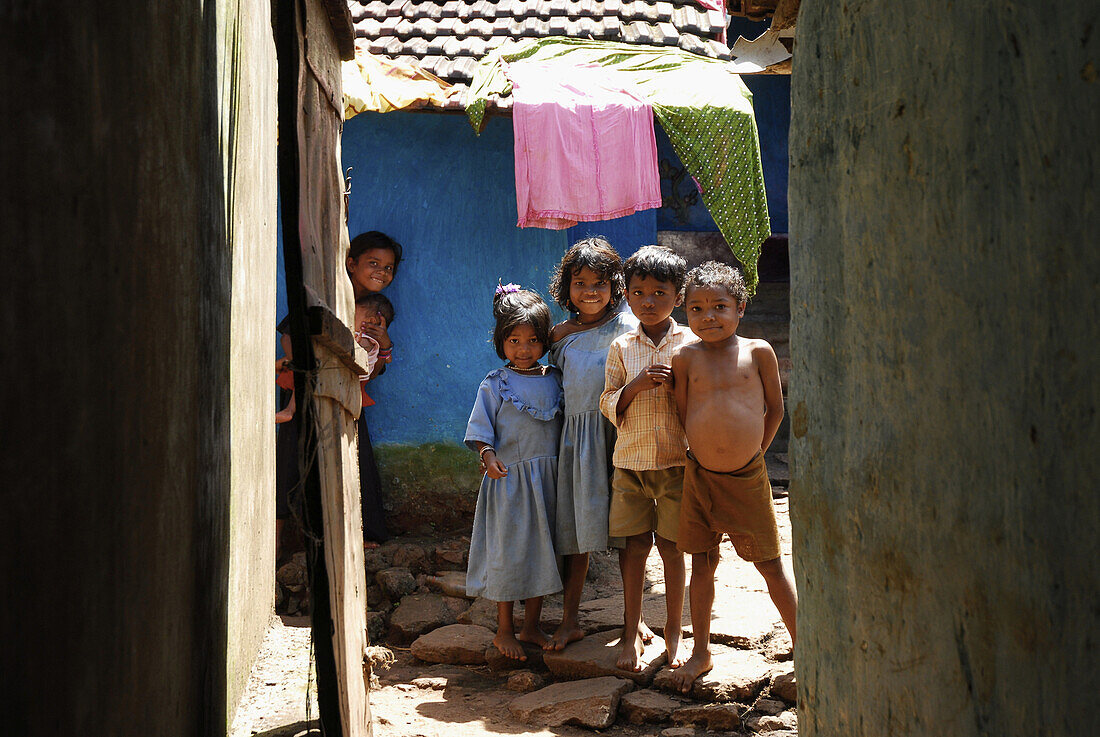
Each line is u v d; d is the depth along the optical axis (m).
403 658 4.36
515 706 3.59
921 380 1.37
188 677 1.87
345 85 5.56
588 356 4.20
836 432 1.73
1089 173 0.95
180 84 1.74
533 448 4.17
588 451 4.09
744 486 3.61
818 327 1.83
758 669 3.70
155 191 1.54
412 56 6.33
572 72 6.04
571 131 5.70
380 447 6.23
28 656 1.03
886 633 1.51
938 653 1.33
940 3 1.28
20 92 1.01
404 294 6.27
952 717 1.29
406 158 6.28
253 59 3.06
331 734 2.05
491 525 4.15
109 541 1.29
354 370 3.01
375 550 5.61
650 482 3.88
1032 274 1.06
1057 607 1.02
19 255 1.01
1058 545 1.01
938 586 1.32
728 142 5.88
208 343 2.10
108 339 1.28
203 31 2.01
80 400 1.17
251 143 3.05
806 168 1.89
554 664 3.96
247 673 3.13
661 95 5.93
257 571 3.48
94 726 1.23
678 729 3.38
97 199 1.23
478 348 6.30
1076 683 0.99
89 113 1.20
